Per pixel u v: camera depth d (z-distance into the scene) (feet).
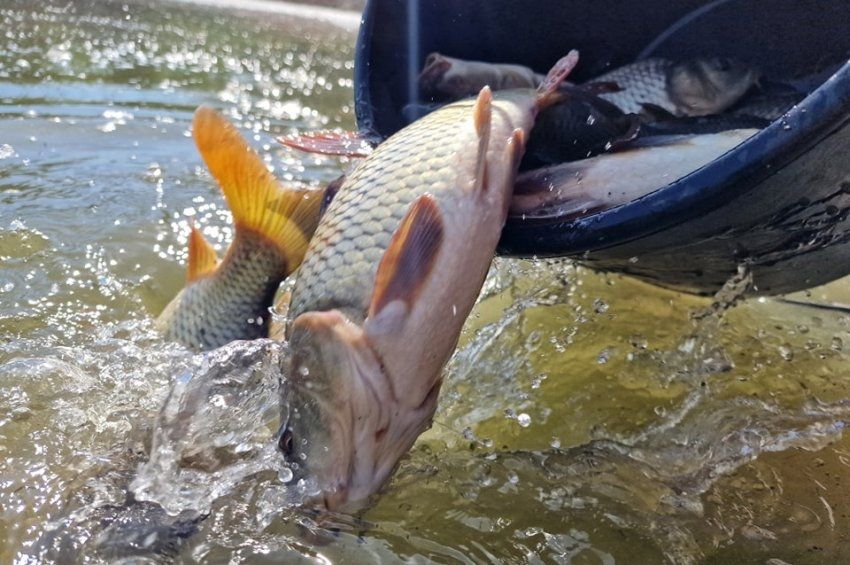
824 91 1.98
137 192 4.29
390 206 2.23
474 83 2.96
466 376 2.94
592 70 3.18
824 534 2.37
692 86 2.90
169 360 2.82
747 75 2.87
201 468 2.38
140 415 2.62
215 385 2.57
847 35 2.83
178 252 3.76
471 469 2.55
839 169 2.13
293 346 2.19
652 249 2.39
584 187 2.40
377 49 2.95
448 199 2.19
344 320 2.14
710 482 2.56
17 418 2.62
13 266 3.51
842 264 2.60
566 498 2.47
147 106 6.00
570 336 3.15
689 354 3.09
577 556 2.29
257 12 11.55
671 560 2.29
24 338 3.05
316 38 10.09
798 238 2.38
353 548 2.25
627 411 2.84
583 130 2.66
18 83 6.31
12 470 2.42
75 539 2.22
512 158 2.31
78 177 4.43
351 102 6.89
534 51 3.16
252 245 2.83
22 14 9.27
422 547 2.27
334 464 2.18
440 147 2.27
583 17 3.09
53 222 3.88
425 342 2.17
